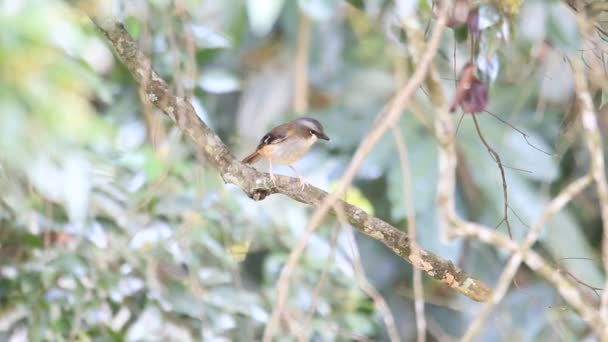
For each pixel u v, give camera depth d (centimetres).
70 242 1101
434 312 1570
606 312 670
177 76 897
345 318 1249
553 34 804
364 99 1644
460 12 754
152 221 1139
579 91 757
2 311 1075
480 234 674
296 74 1631
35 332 1062
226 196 1199
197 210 1001
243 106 1698
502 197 1443
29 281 1076
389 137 1484
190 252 1109
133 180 1150
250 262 1396
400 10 781
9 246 1095
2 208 1086
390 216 1523
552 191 1439
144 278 1123
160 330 1117
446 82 1404
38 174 1016
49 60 1022
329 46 1700
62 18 1032
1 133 990
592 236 1501
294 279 1224
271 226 1280
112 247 1114
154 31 1175
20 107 1005
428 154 1450
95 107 1381
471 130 1486
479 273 1486
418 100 1480
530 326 1414
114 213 1132
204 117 1273
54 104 1027
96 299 1096
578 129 989
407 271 1595
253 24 1041
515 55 928
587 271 1375
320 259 1263
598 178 700
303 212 1321
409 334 1564
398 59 888
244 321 1195
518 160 1452
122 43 893
